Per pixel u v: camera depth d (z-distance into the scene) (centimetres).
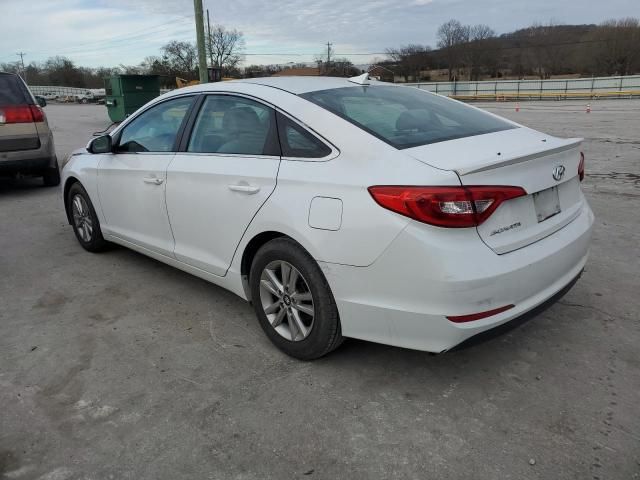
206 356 327
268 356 326
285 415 270
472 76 7362
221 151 351
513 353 321
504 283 255
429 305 252
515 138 309
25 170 795
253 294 333
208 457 242
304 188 289
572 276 303
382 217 256
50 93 8138
